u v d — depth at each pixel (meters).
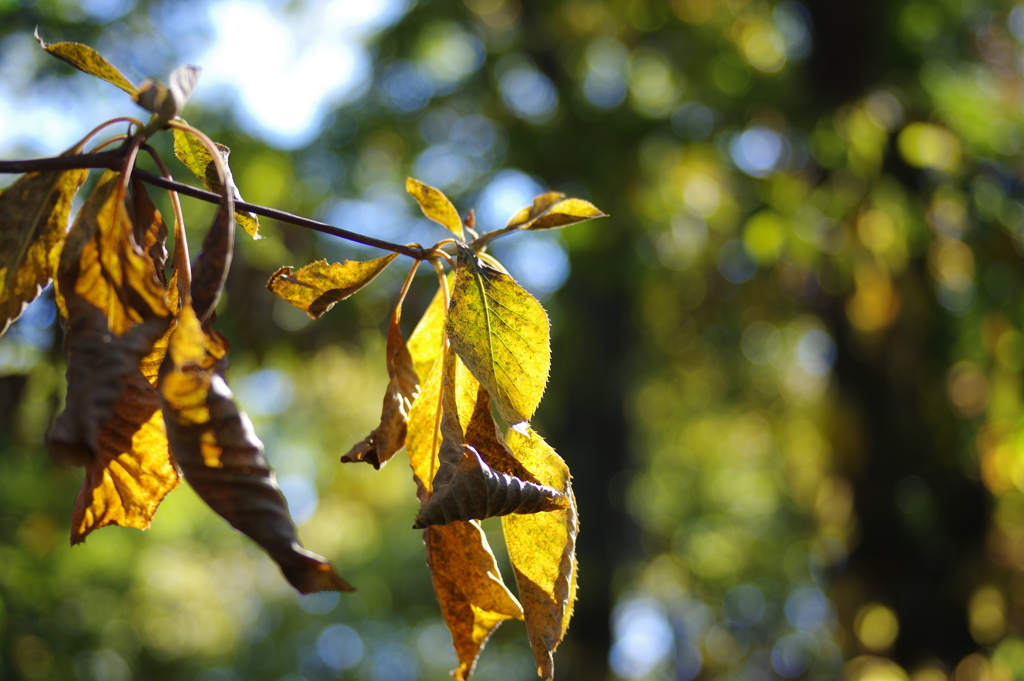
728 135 6.86
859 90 6.64
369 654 15.07
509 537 0.97
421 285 4.61
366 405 7.89
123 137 0.89
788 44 7.36
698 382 10.04
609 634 8.23
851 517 6.59
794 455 9.55
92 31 4.77
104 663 7.97
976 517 6.17
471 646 1.00
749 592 13.70
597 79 7.44
